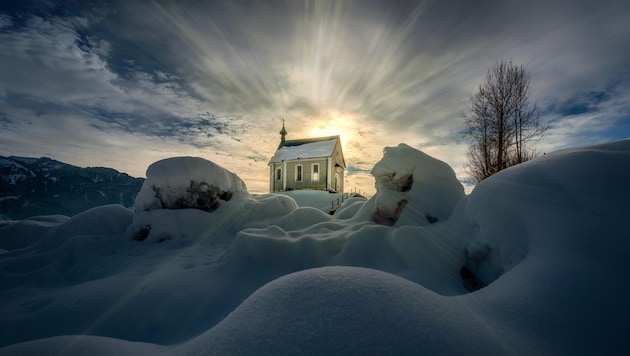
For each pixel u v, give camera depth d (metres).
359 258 5.24
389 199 6.77
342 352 1.43
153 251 7.27
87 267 6.50
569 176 3.21
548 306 2.07
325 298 1.81
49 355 1.97
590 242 2.54
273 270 5.30
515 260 3.26
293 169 27.09
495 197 3.94
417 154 6.95
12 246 9.59
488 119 15.64
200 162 9.28
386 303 1.75
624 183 2.78
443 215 6.19
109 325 3.81
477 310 2.17
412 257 4.84
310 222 8.96
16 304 4.61
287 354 1.46
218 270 5.43
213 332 1.85
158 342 3.55
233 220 9.26
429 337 1.54
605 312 1.92
